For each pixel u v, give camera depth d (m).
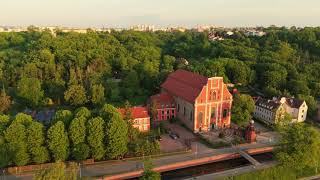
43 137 80.62
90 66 171.50
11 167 78.81
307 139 84.62
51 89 143.12
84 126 82.50
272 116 120.12
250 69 175.50
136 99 144.62
